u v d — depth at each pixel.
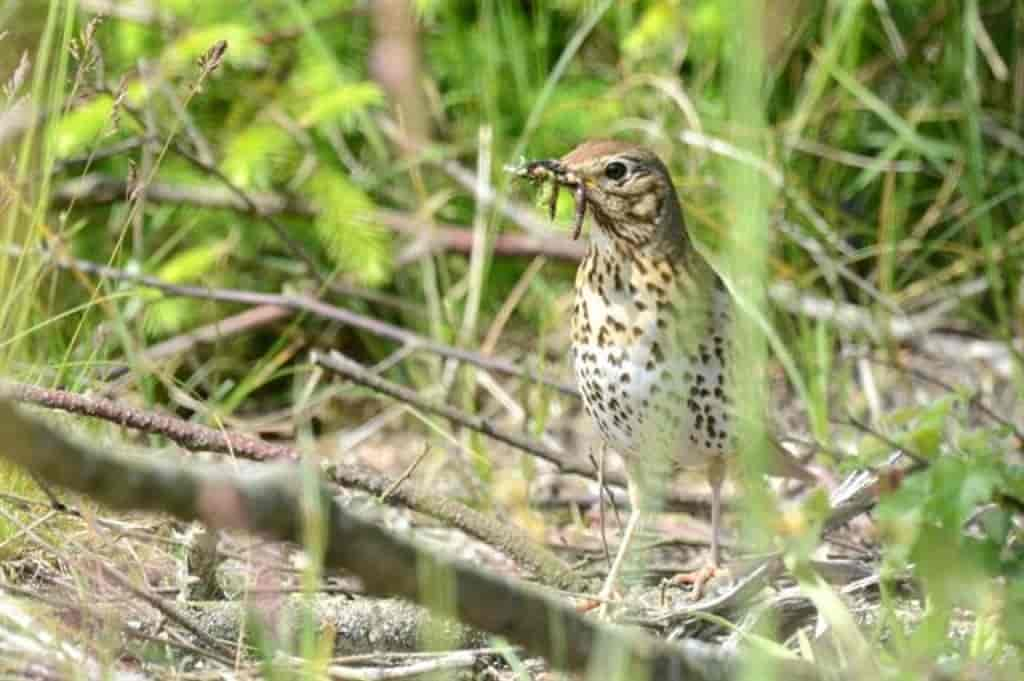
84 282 9.83
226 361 12.33
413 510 8.95
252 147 12.52
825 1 13.12
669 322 8.72
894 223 13.02
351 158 12.87
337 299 12.91
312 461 5.23
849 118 13.22
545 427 11.94
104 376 10.56
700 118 12.85
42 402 8.30
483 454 11.14
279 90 12.87
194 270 12.13
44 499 8.16
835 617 6.46
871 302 12.91
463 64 13.16
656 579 9.31
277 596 7.86
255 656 7.47
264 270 12.99
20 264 8.39
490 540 8.70
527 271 12.93
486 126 12.89
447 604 4.71
